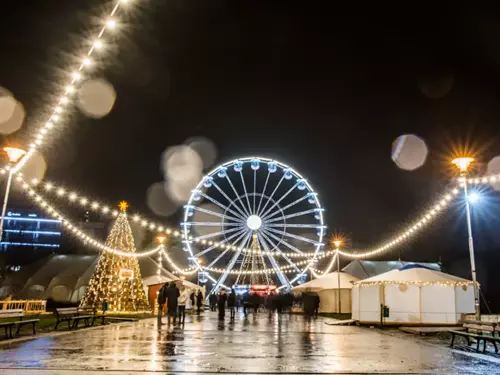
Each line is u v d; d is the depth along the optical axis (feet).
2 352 40.29
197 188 143.33
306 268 141.18
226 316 110.11
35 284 129.80
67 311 65.72
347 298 133.08
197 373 31.65
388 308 84.38
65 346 44.93
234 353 41.83
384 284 88.84
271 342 51.49
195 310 136.87
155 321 86.17
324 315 122.31
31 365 33.58
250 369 33.47
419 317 86.79
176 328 69.26
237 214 144.25
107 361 35.91
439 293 87.71
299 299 129.39
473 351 46.70
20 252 223.92
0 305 97.50
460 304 87.45
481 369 35.01
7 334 54.34
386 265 155.02
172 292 69.51
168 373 31.45
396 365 36.37
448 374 32.68
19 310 53.72
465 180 68.59
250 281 147.02
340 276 135.85
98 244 102.17
